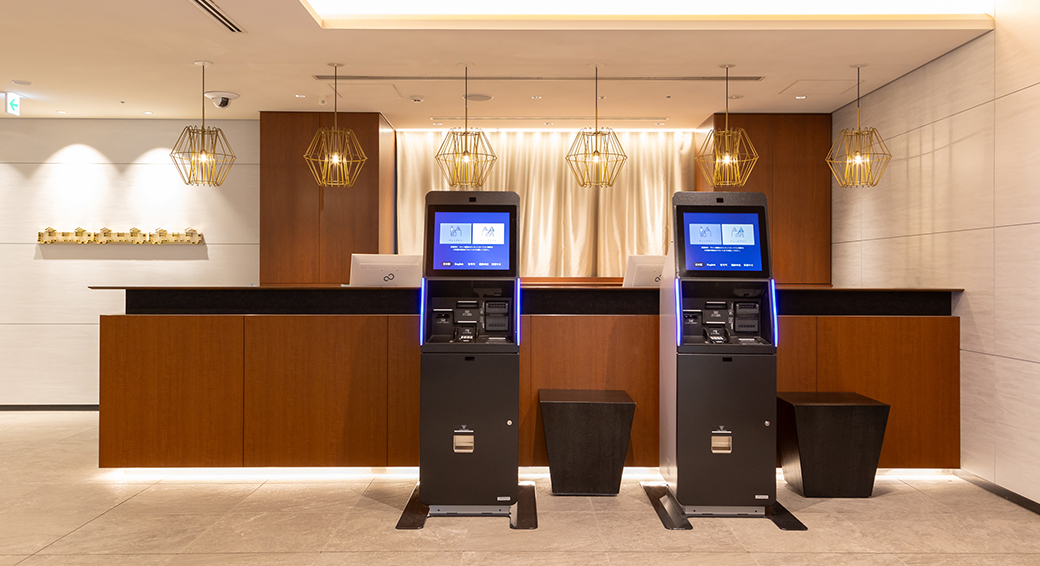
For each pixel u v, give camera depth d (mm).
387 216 7367
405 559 3090
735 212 3746
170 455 4285
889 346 4445
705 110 6832
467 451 3660
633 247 7910
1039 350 3861
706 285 3783
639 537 3371
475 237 3725
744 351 3668
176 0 4031
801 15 4516
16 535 3359
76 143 7164
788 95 6180
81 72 5512
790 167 6848
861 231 6184
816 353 4426
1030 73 3979
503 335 3797
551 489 4098
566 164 7898
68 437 5605
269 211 6840
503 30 4555
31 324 7133
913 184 5289
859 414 3945
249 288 4316
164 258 7246
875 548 3252
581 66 5367
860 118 6242
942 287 4789
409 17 4559
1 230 7121
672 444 3832
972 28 4332
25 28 4496
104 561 3049
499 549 3213
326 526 3498
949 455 4477
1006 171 4176
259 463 4305
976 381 4355
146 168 7207
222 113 6949
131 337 4273
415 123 7488
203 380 4293
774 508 3771
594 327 4371
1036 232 3906
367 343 4316
